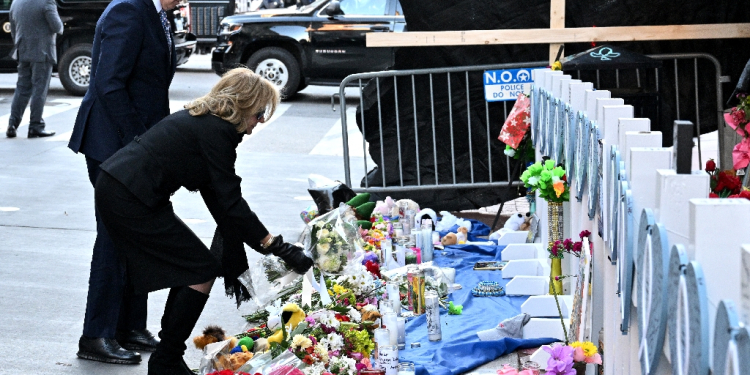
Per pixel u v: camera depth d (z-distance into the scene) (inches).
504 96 298.7
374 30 599.5
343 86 307.4
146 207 154.0
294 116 560.1
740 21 293.1
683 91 303.1
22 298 224.1
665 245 93.8
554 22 286.4
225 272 167.0
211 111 154.0
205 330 174.9
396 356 170.7
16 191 348.2
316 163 422.9
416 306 212.4
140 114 186.1
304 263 162.4
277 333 171.2
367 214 257.6
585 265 157.2
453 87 311.6
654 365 99.0
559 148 205.2
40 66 466.0
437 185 312.5
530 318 193.0
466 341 191.6
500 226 316.8
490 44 292.0
